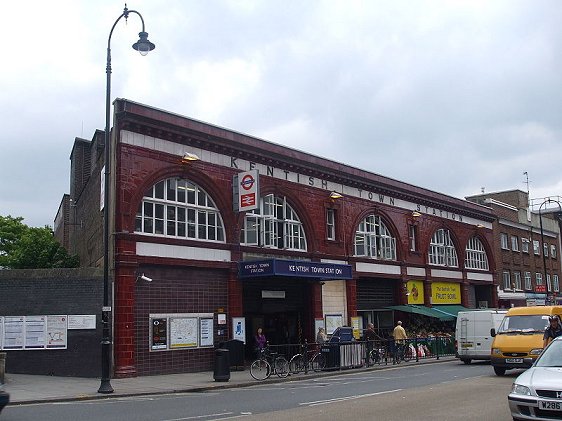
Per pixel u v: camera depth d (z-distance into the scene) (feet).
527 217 183.73
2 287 70.74
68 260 108.06
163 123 75.51
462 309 135.44
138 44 59.93
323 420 36.04
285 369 72.08
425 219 131.13
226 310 81.66
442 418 36.27
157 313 72.84
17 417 39.86
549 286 191.52
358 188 111.55
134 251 70.74
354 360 81.66
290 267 81.61
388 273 115.65
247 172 82.69
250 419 36.78
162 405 45.96
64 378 66.90
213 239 82.07
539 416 29.63
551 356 34.30
